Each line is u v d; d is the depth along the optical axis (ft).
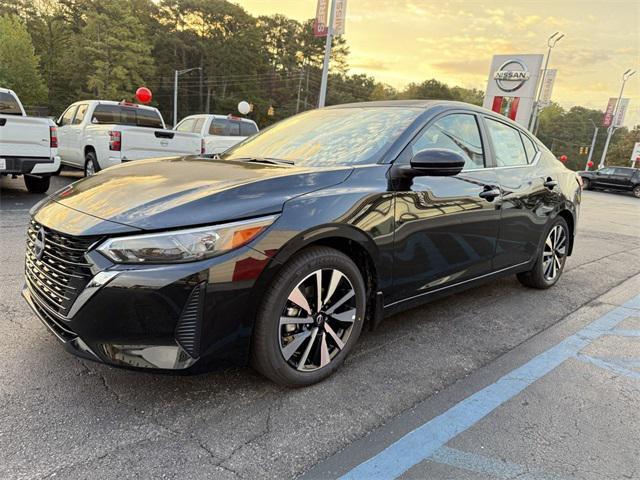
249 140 12.33
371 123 10.50
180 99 242.99
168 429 6.93
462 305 13.26
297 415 7.48
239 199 7.27
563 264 15.60
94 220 7.00
